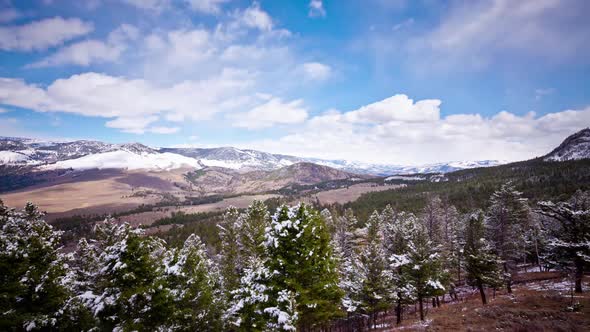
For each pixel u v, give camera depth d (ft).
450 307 123.13
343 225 175.63
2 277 54.95
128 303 56.75
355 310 104.27
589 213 96.12
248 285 64.13
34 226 64.23
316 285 65.41
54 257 62.75
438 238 155.94
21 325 53.93
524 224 157.89
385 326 114.93
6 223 64.18
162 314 59.41
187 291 65.36
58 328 57.98
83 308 60.70
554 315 80.64
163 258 73.15
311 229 68.64
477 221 116.88
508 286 125.70
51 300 58.59
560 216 104.32
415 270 103.81
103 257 59.26
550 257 108.88
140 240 60.29
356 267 115.44
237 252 132.36
